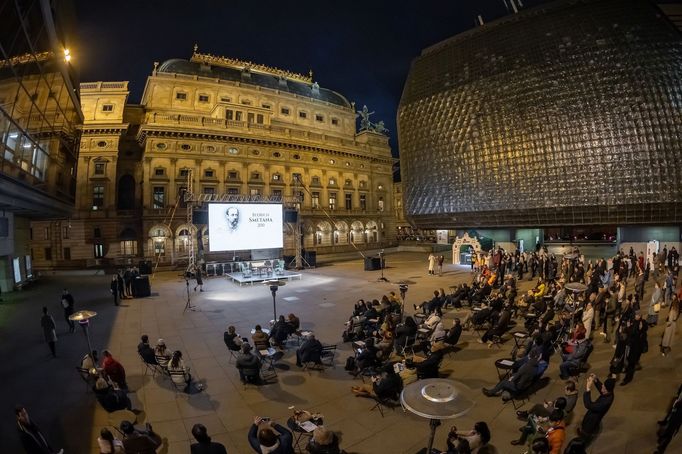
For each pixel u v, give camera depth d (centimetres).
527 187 4259
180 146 4791
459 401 605
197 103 5512
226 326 1798
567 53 4119
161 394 1077
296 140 5584
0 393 1087
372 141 6838
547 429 755
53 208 2739
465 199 4688
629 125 3775
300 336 1475
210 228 3381
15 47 1798
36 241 4578
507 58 4481
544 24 4334
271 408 988
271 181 5394
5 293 2738
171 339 1600
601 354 1320
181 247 4659
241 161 5156
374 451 790
